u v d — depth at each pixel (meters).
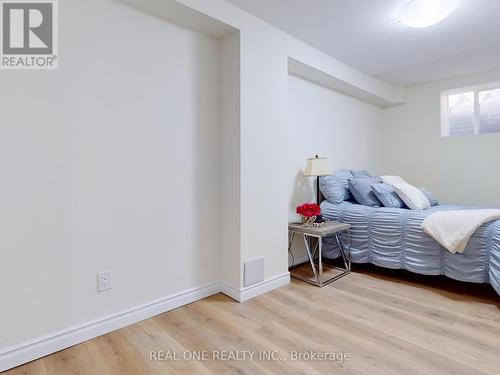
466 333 1.65
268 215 2.29
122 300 1.75
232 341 1.59
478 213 2.18
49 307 1.49
